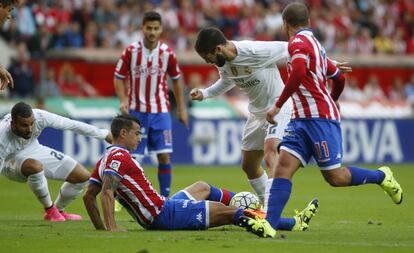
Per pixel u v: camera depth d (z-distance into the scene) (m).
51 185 56.22
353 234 28.91
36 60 75.38
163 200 29.08
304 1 96.12
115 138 29.08
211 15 89.38
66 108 73.75
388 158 78.88
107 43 82.56
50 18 80.69
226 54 31.80
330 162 27.12
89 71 79.75
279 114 32.81
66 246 24.84
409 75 93.62
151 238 26.59
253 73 32.59
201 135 74.19
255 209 30.56
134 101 43.06
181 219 28.98
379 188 54.22
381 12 102.62
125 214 38.09
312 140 26.98
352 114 85.38
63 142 68.94
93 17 83.44
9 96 72.19
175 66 43.50
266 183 32.81
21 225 31.94
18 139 33.66
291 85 26.22
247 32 89.94
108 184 28.42
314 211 30.42
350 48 96.00
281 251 23.94
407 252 24.06
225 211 28.97
